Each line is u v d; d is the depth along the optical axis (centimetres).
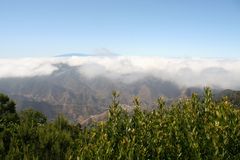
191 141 951
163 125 1055
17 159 1506
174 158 966
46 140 1648
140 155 928
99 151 941
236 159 909
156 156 968
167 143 983
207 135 946
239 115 979
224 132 933
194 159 923
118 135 1076
